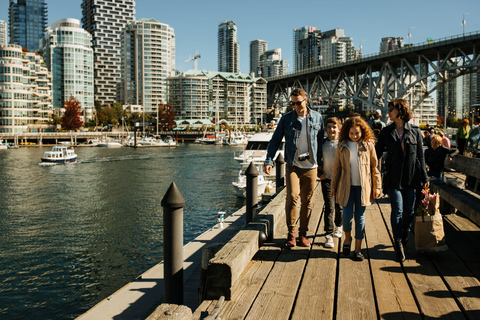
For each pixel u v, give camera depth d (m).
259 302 3.82
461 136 11.63
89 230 21.77
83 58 154.38
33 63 116.44
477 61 61.47
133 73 189.88
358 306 3.76
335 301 3.90
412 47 69.75
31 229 22.06
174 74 197.75
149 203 29.12
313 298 3.93
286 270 4.68
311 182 5.37
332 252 5.37
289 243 5.45
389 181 5.03
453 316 3.54
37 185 38.00
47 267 16.09
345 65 86.88
